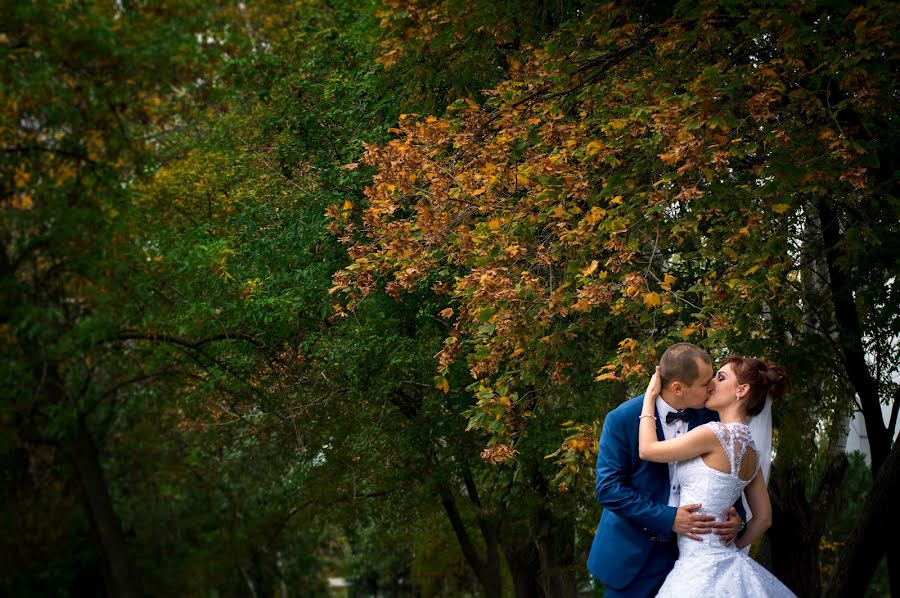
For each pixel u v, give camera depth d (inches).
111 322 272.7
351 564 861.2
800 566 396.5
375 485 502.0
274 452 436.8
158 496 306.7
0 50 246.5
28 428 265.6
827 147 263.6
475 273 279.4
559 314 310.7
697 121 262.7
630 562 195.0
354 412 444.5
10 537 261.4
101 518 270.5
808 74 279.9
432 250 317.1
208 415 385.4
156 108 309.0
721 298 274.8
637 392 289.7
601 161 299.6
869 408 357.4
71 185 265.3
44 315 252.7
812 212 345.4
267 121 448.5
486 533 597.9
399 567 939.3
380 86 411.8
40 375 264.7
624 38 314.7
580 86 317.7
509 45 381.4
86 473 270.7
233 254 399.2
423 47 355.3
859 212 318.0
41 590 263.1
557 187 285.1
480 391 288.0
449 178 308.0
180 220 447.8
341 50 454.6
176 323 329.4
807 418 389.4
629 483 197.5
